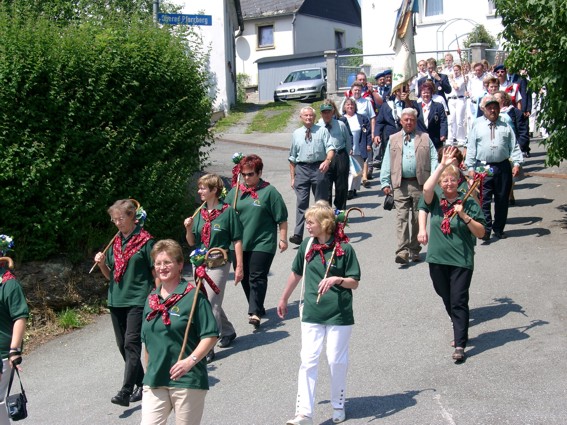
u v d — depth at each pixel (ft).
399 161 34.86
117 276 24.49
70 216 35.37
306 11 144.46
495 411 21.29
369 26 94.79
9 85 33.45
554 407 21.26
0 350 20.53
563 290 30.32
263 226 30.04
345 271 21.36
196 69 42.68
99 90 36.14
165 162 39.47
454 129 60.80
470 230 25.08
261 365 26.63
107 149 36.45
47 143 34.50
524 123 51.21
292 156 39.68
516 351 25.29
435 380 23.76
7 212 33.73
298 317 31.14
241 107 101.50
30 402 26.61
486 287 31.55
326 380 24.86
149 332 18.08
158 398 17.85
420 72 55.36
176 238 40.73
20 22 37.96
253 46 143.84
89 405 25.68
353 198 49.24
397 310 30.09
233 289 35.81
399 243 35.22
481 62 57.11
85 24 39.06
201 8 93.71
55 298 34.71
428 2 91.56
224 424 22.33
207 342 17.79
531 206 43.14
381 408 22.17
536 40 35.37
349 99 49.14
